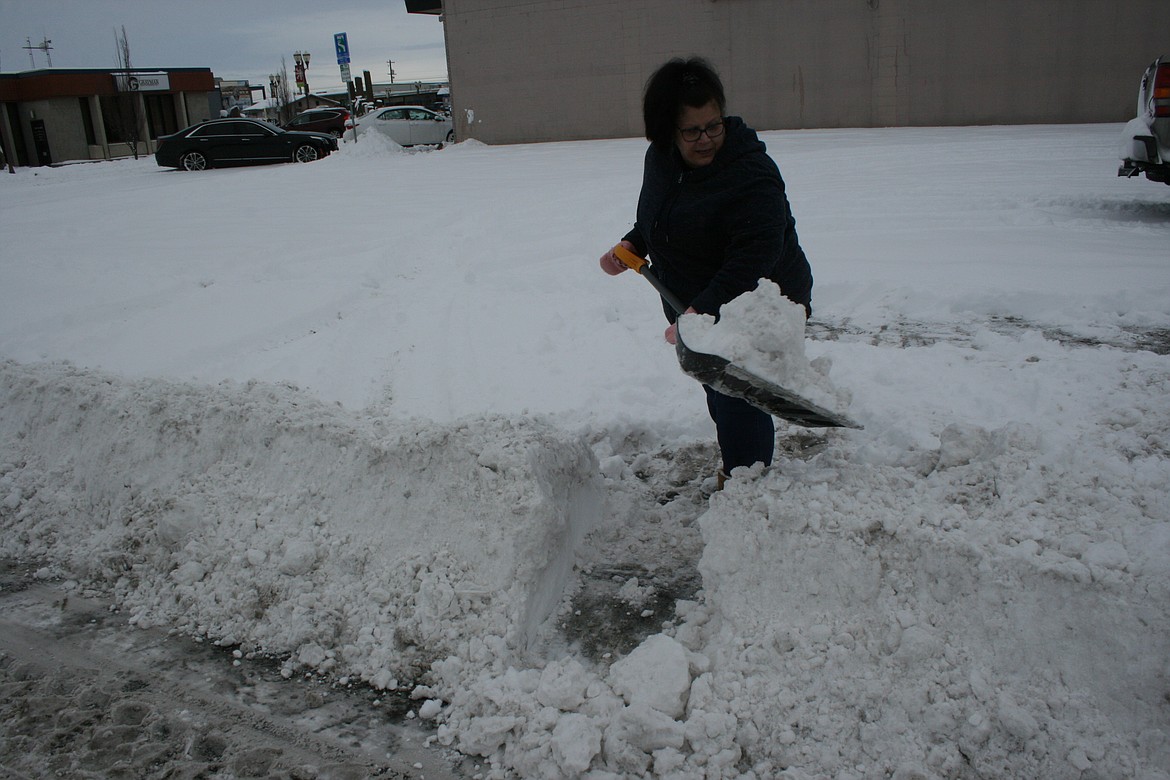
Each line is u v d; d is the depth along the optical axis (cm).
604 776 212
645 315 604
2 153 2775
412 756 229
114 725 244
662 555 311
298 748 232
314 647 267
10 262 866
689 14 1961
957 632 217
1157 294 556
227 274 786
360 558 285
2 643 284
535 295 666
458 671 250
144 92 3384
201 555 302
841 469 264
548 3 2088
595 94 2111
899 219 862
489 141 2248
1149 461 256
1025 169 1116
